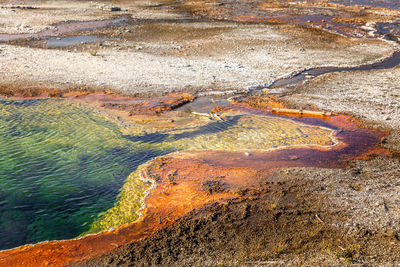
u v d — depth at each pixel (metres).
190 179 13.72
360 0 60.28
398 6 54.81
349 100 22.30
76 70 26.38
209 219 11.29
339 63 29.84
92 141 16.78
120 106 20.92
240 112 20.69
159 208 11.92
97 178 13.84
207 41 35.00
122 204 12.23
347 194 12.59
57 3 54.41
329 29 40.97
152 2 57.34
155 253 9.81
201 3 57.03
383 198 12.36
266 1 59.47
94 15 46.28
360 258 9.38
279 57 31.03
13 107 20.16
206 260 9.49
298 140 17.27
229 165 14.87
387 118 19.61
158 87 23.86
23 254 9.88
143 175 14.03
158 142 16.94
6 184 13.17
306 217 11.39
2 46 31.61
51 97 21.84
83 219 11.45
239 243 10.19
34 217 11.51
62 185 13.30
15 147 15.88
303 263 9.16
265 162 15.12
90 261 9.60
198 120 19.47
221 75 26.41
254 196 12.56
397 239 10.21
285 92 23.81
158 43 34.28
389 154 15.95
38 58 28.69
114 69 26.83
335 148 16.44
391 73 27.20
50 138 16.91
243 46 33.72
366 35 38.56
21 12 46.81
